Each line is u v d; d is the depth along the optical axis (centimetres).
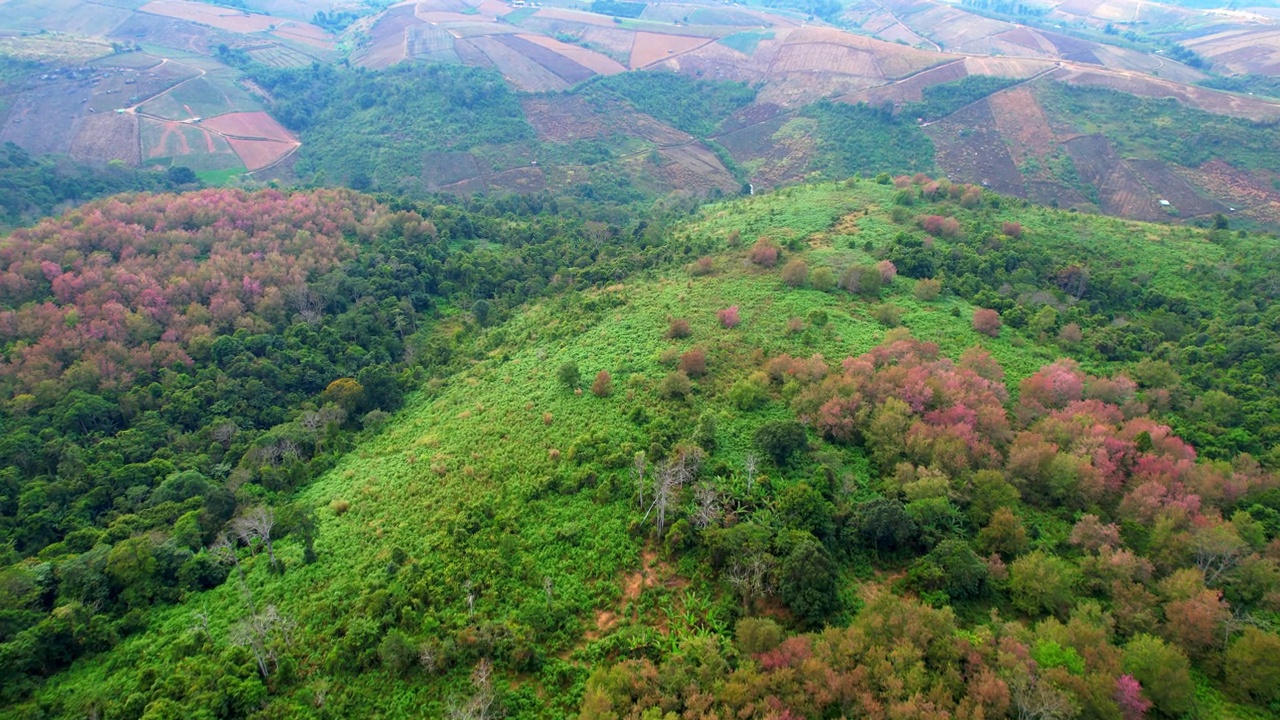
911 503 5816
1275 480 6316
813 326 9238
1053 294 11162
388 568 5756
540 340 10231
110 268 10850
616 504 6191
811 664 4312
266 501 7369
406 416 9069
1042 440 6612
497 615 5262
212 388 9388
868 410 6988
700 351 8244
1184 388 8556
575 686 4731
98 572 5862
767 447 6519
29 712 4812
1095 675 4122
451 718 4509
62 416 8456
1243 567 5216
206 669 4938
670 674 4481
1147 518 5784
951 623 4684
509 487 6581
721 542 5391
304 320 11250
